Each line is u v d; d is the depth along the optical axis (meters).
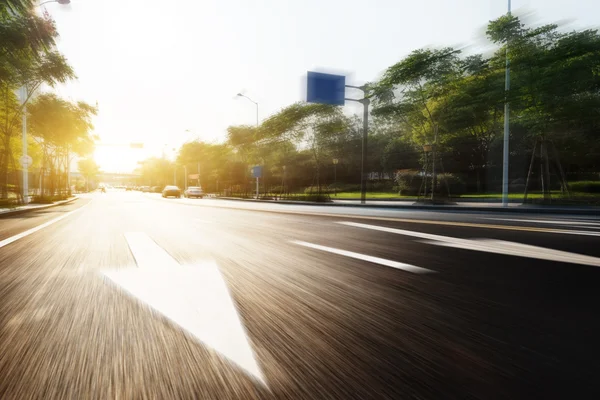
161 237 5.97
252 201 32.56
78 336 1.98
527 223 7.89
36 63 17.70
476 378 1.54
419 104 24.89
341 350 1.81
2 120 21.62
